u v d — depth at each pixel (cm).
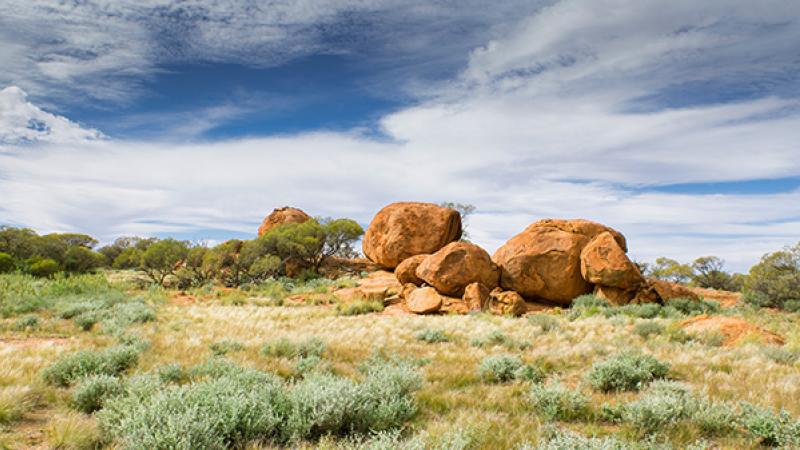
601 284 2742
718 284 4709
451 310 2639
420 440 469
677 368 984
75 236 6494
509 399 747
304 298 3095
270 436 539
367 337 1513
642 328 1605
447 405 702
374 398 638
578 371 1012
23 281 2883
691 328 1647
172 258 4272
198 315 2105
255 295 3284
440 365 1061
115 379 721
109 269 5691
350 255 5338
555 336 1576
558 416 661
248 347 1240
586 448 449
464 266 3000
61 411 657
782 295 3253
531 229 3281
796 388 801
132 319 1819
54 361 962
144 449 452
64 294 2736
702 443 521
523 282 3000
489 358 1003
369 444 488
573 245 3006
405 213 4281
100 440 526
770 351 1177
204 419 491
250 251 4438
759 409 627
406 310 2695
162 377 822
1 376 777
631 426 599
